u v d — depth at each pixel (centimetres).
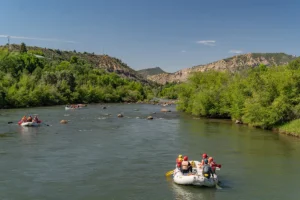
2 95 9550
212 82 9481
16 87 11131
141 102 15550
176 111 9600
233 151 3778
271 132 5284
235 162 3278
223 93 7706
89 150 3712
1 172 2803
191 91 9300
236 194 2362
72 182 2573
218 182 2634
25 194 2302
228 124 6397
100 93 14912
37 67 15175
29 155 3412
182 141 4372
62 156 3397
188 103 9038
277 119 5416
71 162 3166
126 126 5856
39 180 2609
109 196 2286
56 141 4219
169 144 4147
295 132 4866
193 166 2731
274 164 3203
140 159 3328
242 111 6456
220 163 3234
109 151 3675
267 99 5781
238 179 2723
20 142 4106
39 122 5772
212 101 7662
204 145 4106
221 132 5250
